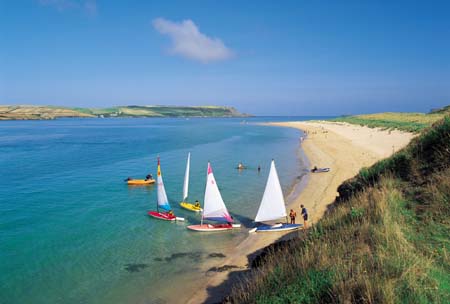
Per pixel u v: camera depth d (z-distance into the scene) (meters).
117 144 99.88
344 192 22.98
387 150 60.56
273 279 10.61
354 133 104.12
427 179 14.65
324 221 15.51
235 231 26.69
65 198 37.75
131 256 22.23
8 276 19.53
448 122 16.80
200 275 19.20
